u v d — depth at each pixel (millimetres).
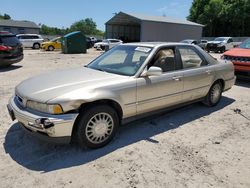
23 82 4121
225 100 6516
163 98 4500
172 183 3010
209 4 53562
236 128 4688
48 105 3270
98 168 3275
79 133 3533
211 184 3010
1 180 2992
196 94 5230
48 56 20047
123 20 42094
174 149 3812
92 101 3475
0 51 11211
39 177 3068
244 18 49688
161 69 4223
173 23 39188
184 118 5113
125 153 3656
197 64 5250
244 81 8945
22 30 59594
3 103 5824
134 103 4059
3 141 3943
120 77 4020
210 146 3949
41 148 3746
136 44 4820
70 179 3043
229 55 8375
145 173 3191
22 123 3551
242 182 3068
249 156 3682
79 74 4172
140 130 4461
